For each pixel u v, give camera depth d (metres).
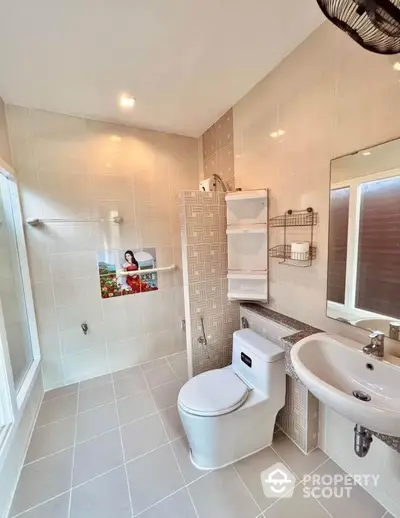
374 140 1.11
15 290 1.90
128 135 2.32
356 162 1.18
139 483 1.34
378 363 1.05
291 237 1.60
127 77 1.63
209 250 2.03
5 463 1.26
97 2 1.08
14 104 1.89
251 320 1.92
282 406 1.53
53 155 2.05
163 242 2.57
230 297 2.03
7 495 1.25
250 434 1.46
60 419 1.83
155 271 2.54
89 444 1.60
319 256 1.42
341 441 1.38
